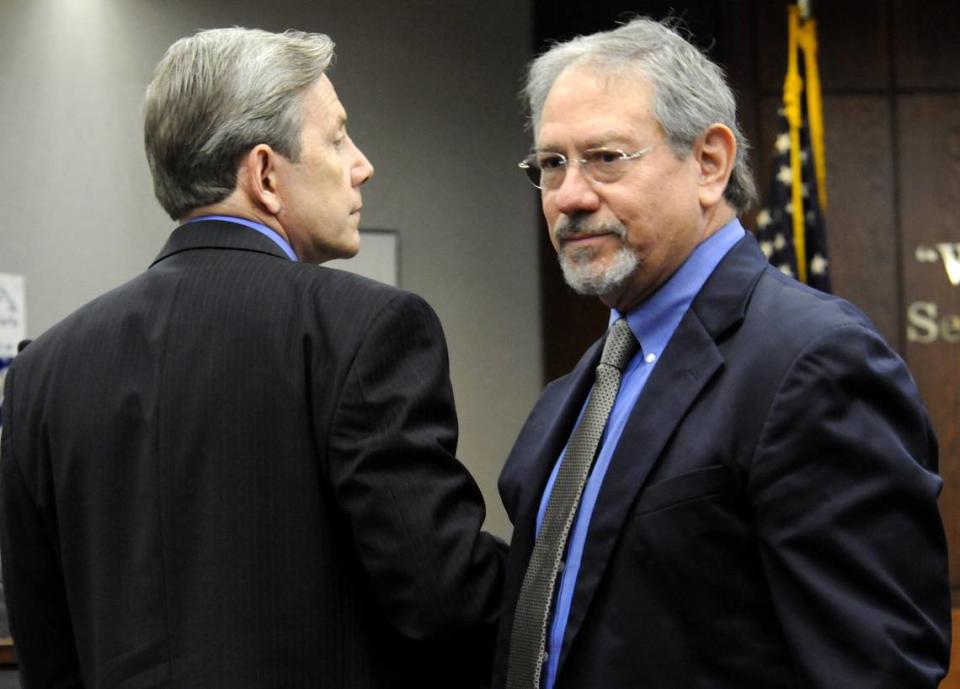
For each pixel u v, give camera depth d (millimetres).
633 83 4762
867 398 4266
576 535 4738
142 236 15266
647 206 4742
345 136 5539
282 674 4797
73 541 5109
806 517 4160
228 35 5320
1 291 14844
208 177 5227
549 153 4848
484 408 15969
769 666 4293
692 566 4340
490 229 16078
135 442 5004
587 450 4855
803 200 14172
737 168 5020
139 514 4938
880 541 4137
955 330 16562
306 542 4848
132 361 5086
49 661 5477
